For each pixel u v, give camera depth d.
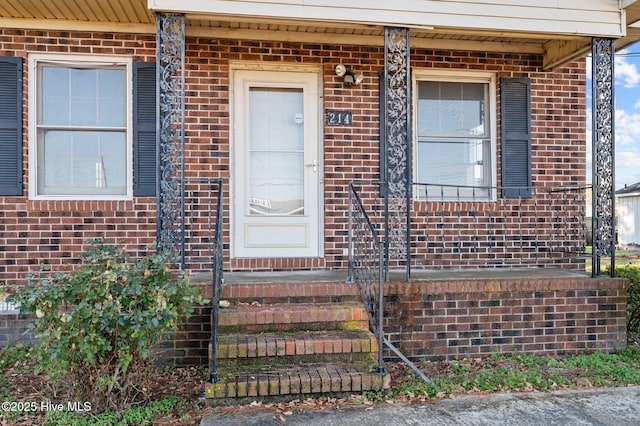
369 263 4.68
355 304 4.48
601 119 5.09
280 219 5.75
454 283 4.70
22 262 5.15
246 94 5.71
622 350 4.96
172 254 4.01
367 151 5.73
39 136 5.34
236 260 5.51
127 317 3.30
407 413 3.50
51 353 3.21
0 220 5.12
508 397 3.80
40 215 5.18
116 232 5.29
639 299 5.62
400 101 4.84
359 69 5.73
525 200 5.96
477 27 4.80
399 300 4.62
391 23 4.68
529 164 5.97
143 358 3.49
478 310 4.75
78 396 3.47
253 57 5.56
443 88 6.06
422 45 5.75
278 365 3.93
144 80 5.35
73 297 3.36
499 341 4.78
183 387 4.00
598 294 4.95
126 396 3.56
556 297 4.88
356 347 3.98
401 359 4.55
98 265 3.51
